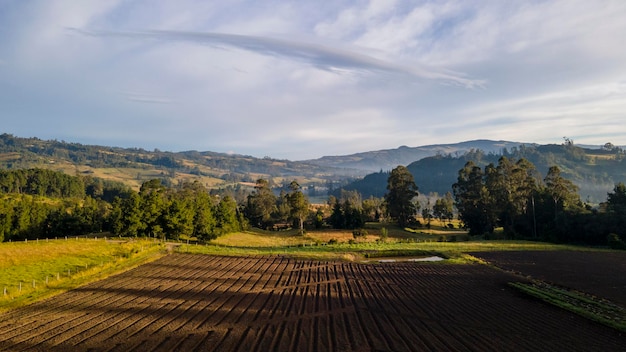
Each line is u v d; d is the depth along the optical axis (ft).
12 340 61.72
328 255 164.86
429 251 177.17
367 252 176.76
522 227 270.67
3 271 111.65
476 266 140.15
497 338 64.64
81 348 58.34
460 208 318.65
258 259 151.53
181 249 167.84
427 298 91.66
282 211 401.49
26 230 220.64
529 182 273.75
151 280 108.58
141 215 208.54
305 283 107.45
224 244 230.07
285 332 65.67
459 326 70.54
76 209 247.29
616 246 191.93
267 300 87.71
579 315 79.71
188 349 57.88
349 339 62.64
